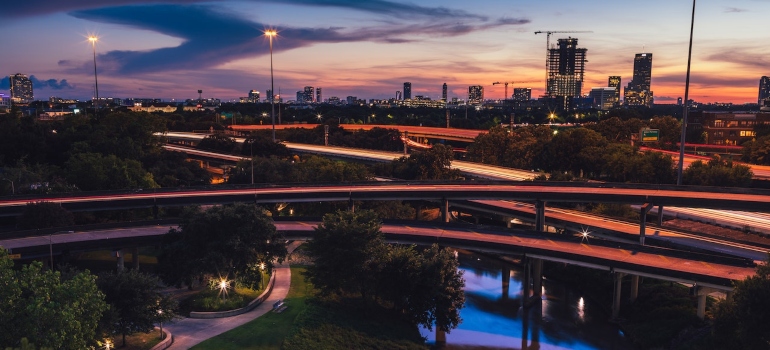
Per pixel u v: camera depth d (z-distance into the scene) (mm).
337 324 66312
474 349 71625
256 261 69438
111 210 99000
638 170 141625
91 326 45594
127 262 85562
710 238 91875
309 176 132625
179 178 148875
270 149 189000
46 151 160000
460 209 138125
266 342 59062
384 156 184750
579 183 108250
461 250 118188
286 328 62781
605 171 154750
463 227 92188
